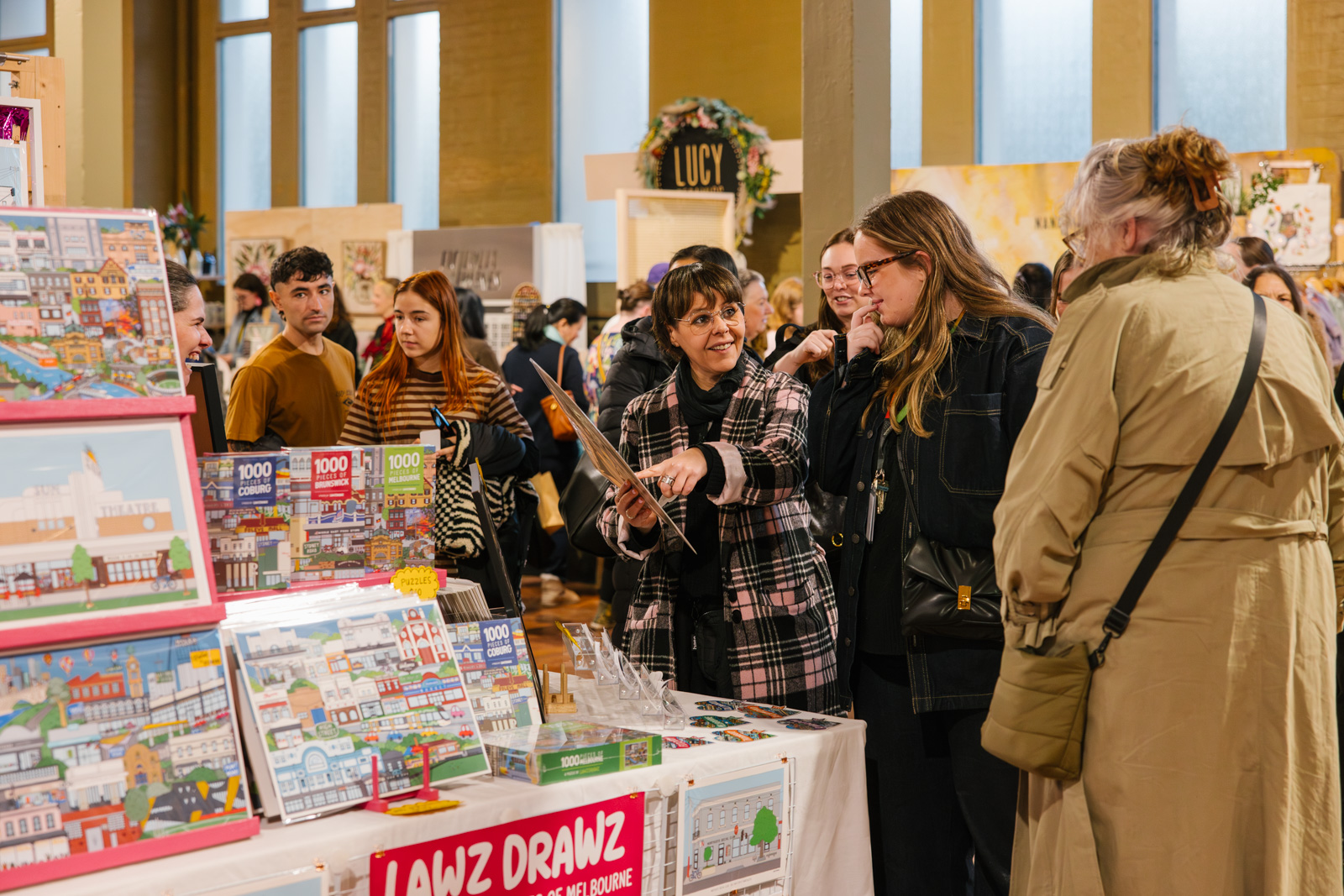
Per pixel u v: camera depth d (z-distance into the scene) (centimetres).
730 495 209
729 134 848
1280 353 168
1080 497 166
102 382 140
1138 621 165
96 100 1091
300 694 150
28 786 125
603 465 203
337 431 355
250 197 1164
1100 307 171
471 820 151
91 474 137
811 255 418
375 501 179
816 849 197
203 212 1171
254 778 146
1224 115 802
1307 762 166
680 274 227
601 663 202
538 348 711
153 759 134
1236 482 165
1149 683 164
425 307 316
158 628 138
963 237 210
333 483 174
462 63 1045
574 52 1011
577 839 163
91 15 1084
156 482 142
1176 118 816
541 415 704
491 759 167
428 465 186
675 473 206
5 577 129
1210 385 164
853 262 299
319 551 173
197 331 268
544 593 712
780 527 228
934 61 879
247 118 1160
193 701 139
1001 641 199
